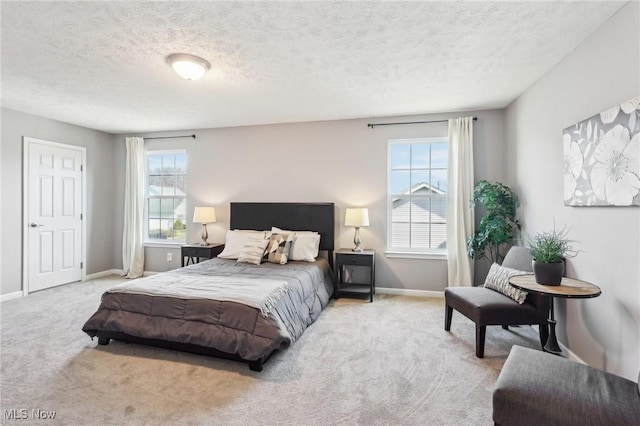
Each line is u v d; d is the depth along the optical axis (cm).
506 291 268
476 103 372
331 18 201
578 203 230
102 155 518
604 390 138
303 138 457
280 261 383
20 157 407
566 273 250
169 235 527
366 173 436
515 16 199
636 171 174
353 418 179
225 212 490
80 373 223
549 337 249
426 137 415
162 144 516
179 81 306
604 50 204
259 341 226
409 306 375
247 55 251
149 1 183
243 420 177
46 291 427
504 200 355
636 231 179
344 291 399
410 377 221
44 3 185
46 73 287
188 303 249
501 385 144
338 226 445
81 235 485
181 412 183
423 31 217
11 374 221
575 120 238
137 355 250
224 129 488
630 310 184
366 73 287
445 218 420
